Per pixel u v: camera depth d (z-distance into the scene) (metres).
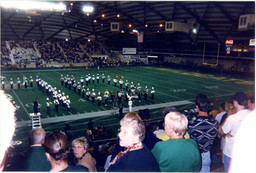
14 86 30.80
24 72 43.44
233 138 3.25
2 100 2.69
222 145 4.23
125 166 2.12
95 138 13.45
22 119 18.44
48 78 37.22
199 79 40.12
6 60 49.69
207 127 3.21
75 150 3.31
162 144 2.51
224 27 44.78
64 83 33.06
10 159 3.12
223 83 36.62
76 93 27.38
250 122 3.18
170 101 24.70
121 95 23.41
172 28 46.62
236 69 48.41
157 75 43.50
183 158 2.40
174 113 2.65
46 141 2.37
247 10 38.41
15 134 15.30
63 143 2.42
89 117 19.25
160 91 29.45
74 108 21.59
